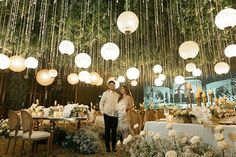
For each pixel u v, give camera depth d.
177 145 2.03
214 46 6.82
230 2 4.16
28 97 11.59
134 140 2.60
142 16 5.24
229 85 11.11
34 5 4.41
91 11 4.66
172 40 6.54
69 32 5.17
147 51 7.42
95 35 5.39
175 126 2.41
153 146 2.28
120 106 4.60
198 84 12.18
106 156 3.79
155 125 2.70
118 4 4.79
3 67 4.25
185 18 5.06
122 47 7.12
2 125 5.70
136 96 14.83
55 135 5.07
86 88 14.93
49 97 13.14
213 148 1.88
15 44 5.65
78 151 4.20
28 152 3.99
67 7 4.56
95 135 4.46
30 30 5.14
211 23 4.98
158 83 8.02
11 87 10.45
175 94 13.37
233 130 1.83
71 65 9.16
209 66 10.46
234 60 10.14
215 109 2.47
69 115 4.65
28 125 3.60
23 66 4.99
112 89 4.43
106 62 8.69
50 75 5.76
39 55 6.38
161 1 4.48
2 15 4.62
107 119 4.23
